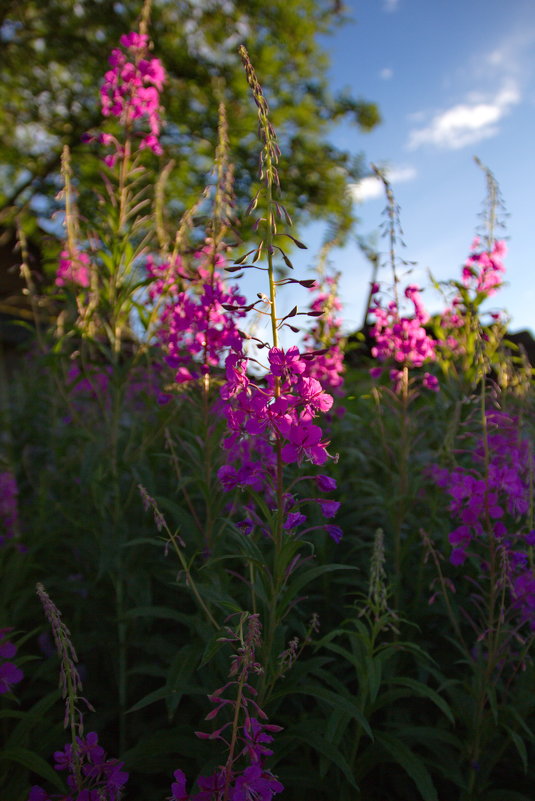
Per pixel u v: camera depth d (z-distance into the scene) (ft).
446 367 2.18
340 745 1.48
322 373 2.27
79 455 2.43
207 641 1.40
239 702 1.10
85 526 1.94
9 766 1.53
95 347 2.16
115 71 2.17
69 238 2.18
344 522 2.05
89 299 2.15
